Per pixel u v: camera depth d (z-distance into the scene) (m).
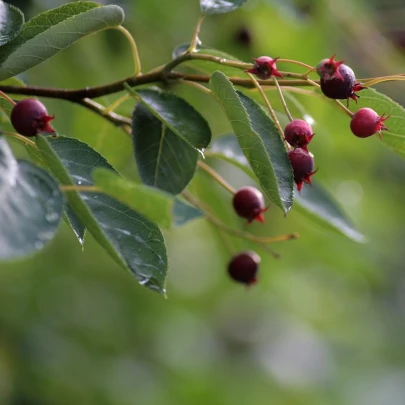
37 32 3.45
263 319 12.45
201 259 12.19
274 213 8.06
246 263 4.84
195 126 3.67
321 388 11.20
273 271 9.13
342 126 6.74
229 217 5.42
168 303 10.59
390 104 3.69
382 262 10.49
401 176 9.27
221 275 11.54
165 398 9.21
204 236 12.08
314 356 11.89
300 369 11.80
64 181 2.74
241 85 3.69
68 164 3.13
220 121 7.45
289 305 11.30
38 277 9.47
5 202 2.46
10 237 2.38
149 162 3.79
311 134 3.40
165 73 3.73
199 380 9.77
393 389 11.18
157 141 3.81
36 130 3.10
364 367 11.50
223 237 5.45
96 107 3.98
